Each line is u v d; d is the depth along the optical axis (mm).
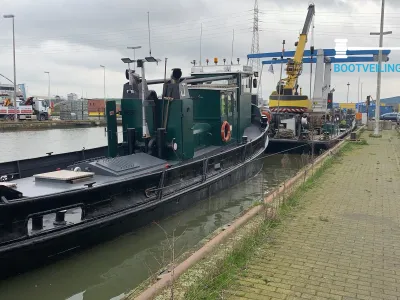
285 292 4164
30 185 6477
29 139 33625
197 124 11328
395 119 50125
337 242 5680
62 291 5445
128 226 6887
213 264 4730
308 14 24297
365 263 4953
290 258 5070
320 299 4031
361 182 10016
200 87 12281
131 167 7699
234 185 11445
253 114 15930
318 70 26906
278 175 14203
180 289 4148
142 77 8461
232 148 11922
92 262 6223
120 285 5625
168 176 8047
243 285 4305
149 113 9156
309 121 20672
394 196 8523
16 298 5219
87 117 60562
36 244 5250
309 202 7957
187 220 8633
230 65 13797
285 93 23625
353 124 33438
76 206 5855
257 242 5582
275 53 28906
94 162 7512
